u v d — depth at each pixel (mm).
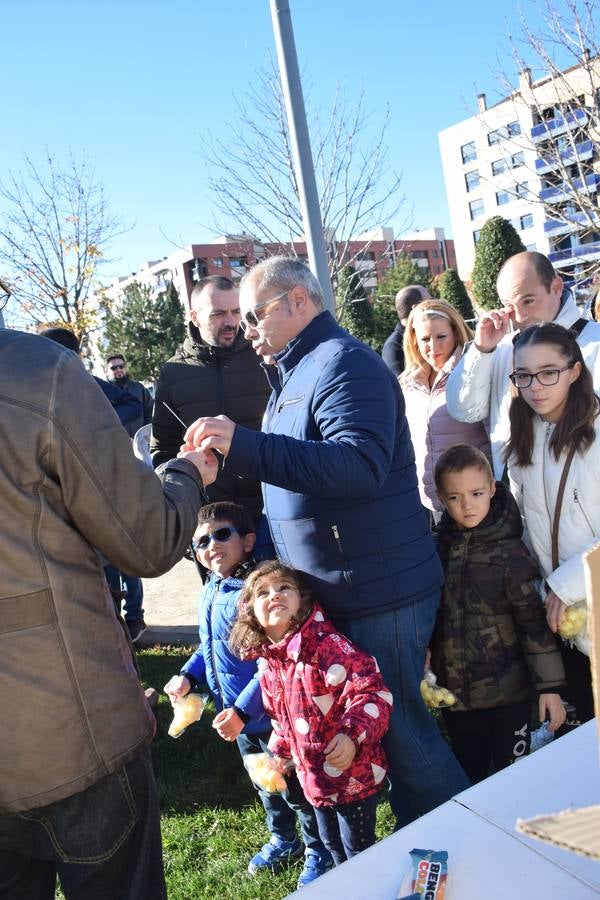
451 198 50156
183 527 1635
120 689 1554
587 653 2410
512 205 46219
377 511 2215
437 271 74062
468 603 2498
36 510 1424
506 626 2490
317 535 2229
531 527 2566
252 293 2246
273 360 2363
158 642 5328
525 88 13625
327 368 2105
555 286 3098
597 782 1250
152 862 1648
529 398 2436
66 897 1624
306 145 4914
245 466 1871
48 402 1429
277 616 2225
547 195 17859
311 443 1910
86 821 1536
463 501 2451
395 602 2234
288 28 4801
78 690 1461
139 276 65125
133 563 1551
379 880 1108
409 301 5621
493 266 29562
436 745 2377
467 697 2521
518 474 2588
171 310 39125
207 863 2830
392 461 2266
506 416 3055
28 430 1404
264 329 2256
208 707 4098
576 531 2438
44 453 1426
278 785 2453
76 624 1472
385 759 2334
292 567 2332
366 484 1963
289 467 1864
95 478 1462
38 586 1420
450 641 2533
